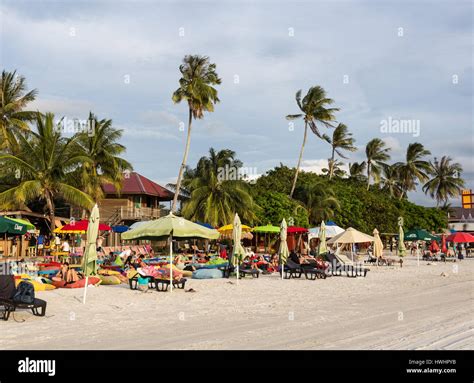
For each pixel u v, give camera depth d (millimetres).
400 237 30969
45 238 37531
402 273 25469
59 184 36094
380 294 16125
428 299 14773
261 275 23859
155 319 11141
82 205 36062
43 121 37438
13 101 40125
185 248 43719
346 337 9000
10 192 34562
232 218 42250
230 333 9422
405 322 10562
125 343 8617
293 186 51938
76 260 27703
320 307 13031
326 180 61250
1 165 38375
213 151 47312
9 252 32062
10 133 40000
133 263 21453
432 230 64250
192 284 19219
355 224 53000
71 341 8805
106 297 14812
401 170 75938
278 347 8281
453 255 39688
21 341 8812
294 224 44750
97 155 42156
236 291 16938
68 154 37250
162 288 16938
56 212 46688
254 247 49969
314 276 22844
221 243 45344
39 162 36062
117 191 43969
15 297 10805
